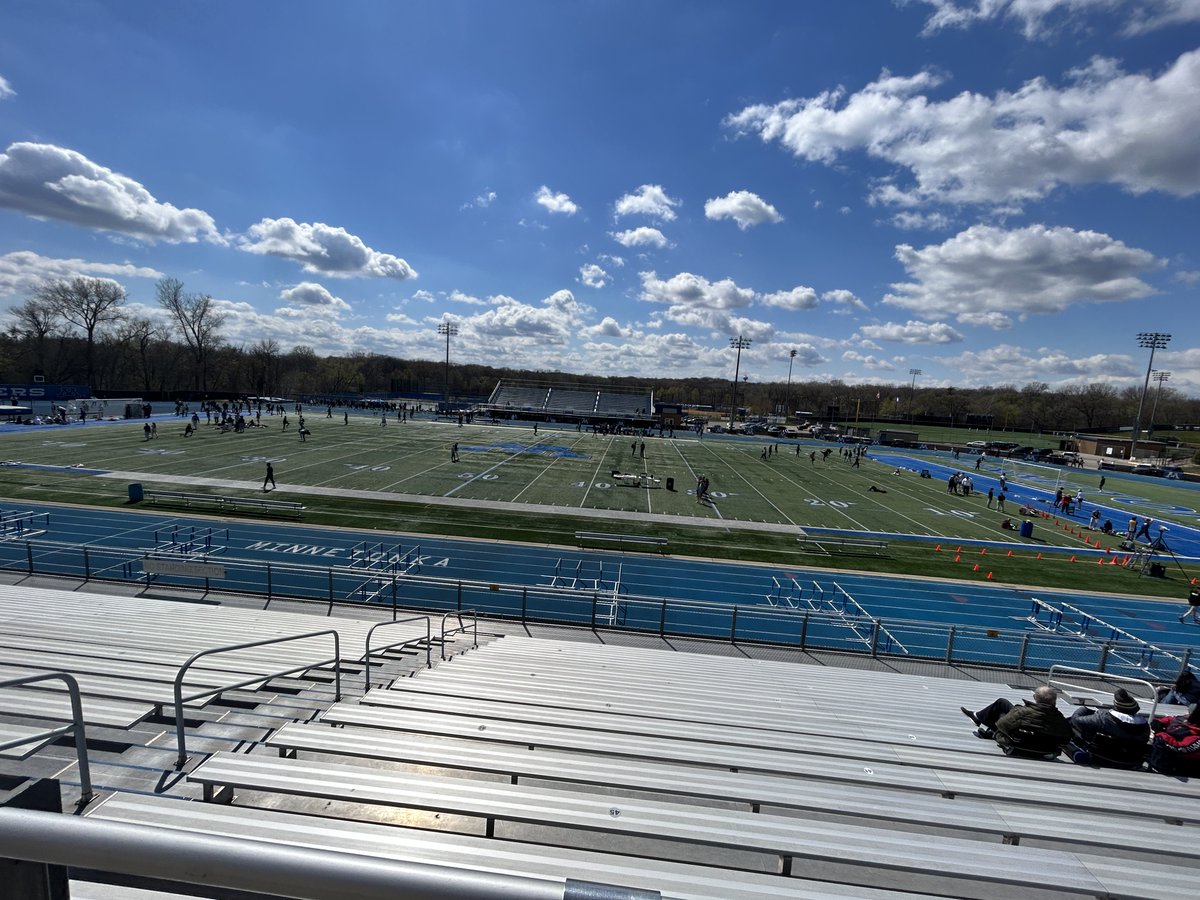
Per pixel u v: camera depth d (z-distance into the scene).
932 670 13.77
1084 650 16.84
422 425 70.19
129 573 18.39
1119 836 4.35
